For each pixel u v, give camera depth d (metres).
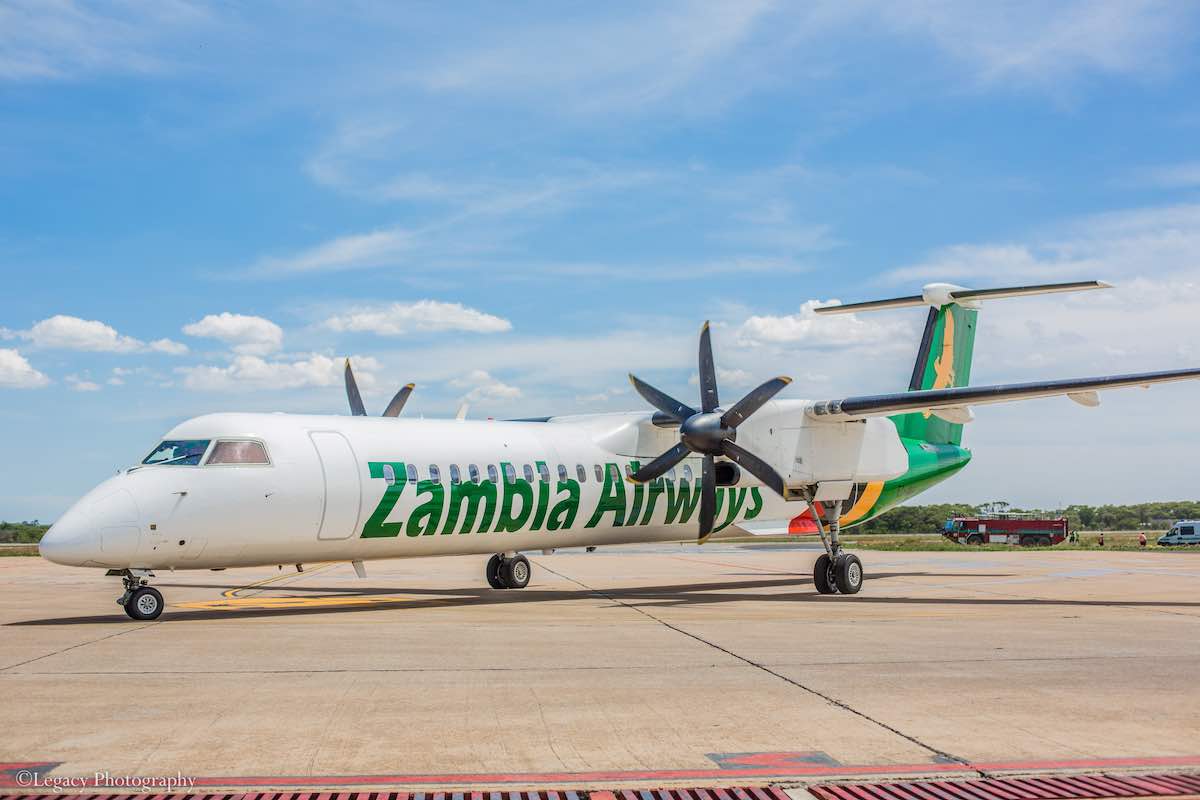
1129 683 8.95
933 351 23.67
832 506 20.91
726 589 21.75
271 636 12.38
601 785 5.88
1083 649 11.12
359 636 12.36
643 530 21.28
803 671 9.59
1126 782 5.95
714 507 19.38
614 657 10.50
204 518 14.92
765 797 5.72
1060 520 58.12
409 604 17.69
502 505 18.52
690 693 8.46
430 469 17.58
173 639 12.06
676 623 13.90
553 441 19.94
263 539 15.57
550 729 7.16
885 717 7.56
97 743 6.70
